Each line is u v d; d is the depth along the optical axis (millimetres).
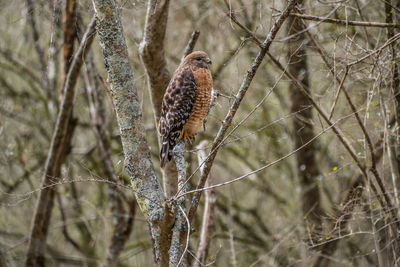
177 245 6582
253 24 12930
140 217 16297
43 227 15797
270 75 14547
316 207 14617
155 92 10258
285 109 15469
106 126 15828
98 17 6543
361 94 11094
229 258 14883
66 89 13477
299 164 14906
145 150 6652
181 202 6828
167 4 9148
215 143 6582
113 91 6594
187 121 9711
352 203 11125
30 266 15531
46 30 16078
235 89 9578
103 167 15891
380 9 11281
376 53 9273
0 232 16750
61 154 15719
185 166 7586
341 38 9945
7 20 16016
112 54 6531
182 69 9695
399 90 9969
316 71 11562
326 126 11203
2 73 19578
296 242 12875
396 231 10227
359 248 12312
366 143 10445
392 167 10281
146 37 9531
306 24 10414
